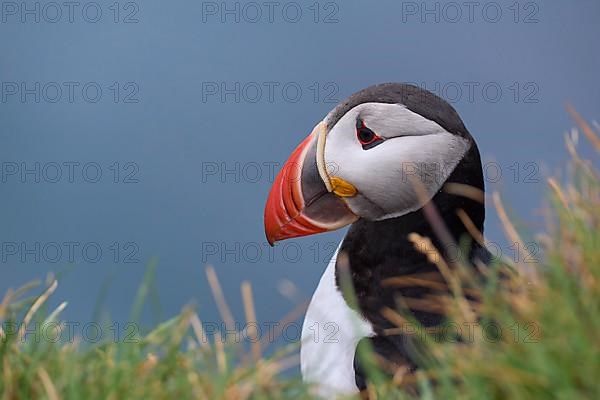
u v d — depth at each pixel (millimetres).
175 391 5613
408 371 5676
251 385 5578
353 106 6988
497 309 5434
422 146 6699
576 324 4934
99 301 6348
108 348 5969
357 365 5910
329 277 6750
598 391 4688
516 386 4863
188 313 6207
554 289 5301
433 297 6215
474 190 6699
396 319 6172
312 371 6230
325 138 7082
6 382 5520
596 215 5598
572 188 5770
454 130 6703
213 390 5543
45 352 5859
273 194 7207
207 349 5922
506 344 5133
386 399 5418
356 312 6359
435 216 6684
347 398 5602
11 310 6234
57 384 5535
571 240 5500
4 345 5809
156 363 5840
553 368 4781
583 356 4793
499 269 6082
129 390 5480
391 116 6793
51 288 6441
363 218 6867
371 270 6637
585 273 5305
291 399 5711
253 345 5895
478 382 4988
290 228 7160
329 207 7035
